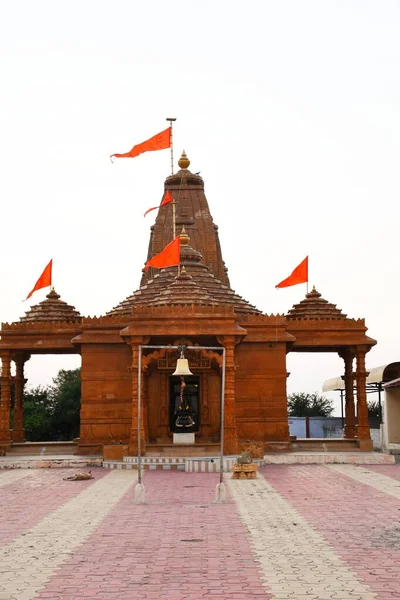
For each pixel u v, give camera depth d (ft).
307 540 46.37
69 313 135.44
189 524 52.90
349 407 135.95
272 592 34.06
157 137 130.93
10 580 36.88
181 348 75.10
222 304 124.26
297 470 96.99
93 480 87.40
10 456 117.80
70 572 38.45
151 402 118.32
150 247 157.69
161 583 36.04
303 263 131.95
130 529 51.03
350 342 124.67
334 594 33.58
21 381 136.67
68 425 224.74
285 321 118.83
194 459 99.40
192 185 155.94
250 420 117.08
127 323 118.21
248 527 51.37
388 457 107.76
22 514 59.11
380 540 46.16
